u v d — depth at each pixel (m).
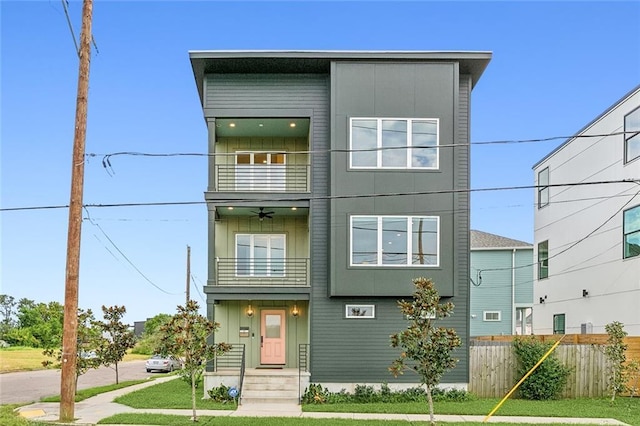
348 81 17.83
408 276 17.36
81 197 13.70
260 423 12.70
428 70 17.84
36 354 51.25
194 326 13.23
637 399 16.94
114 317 20.80
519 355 17.42
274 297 17.73
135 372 35.41
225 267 19.89
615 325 16.58
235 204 17.97
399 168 17.66
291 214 19.80
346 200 17.55
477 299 32.81
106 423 12.77
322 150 17.78
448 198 17.59
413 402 16.30
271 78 18.38
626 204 20.22
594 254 22.31
